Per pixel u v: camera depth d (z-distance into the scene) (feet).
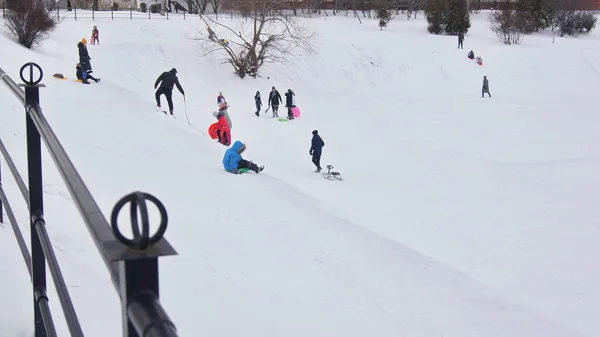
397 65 134.31
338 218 35.70
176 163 41.91
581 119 90.17
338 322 21.03
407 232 39.68
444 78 133.49
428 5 164.86
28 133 9.01
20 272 12.30
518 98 118.52
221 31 129.08
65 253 17.21
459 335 22.31
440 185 53.36
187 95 103.24
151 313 3.55
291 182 51.42
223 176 41.32
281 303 21.52
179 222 28.40
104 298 14.66
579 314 27.86
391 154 67.41
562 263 35.09
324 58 130.41
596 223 42.75
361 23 168.76
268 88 114.32
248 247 27.50
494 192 51.16
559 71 137.69
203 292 20.39
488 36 161.79
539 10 170.91
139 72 107.34
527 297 29.63
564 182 54.60
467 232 40.29
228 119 62.34
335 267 26.96
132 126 50.72
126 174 34.86
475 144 72.84
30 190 9.03
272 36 115.96
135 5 198.39
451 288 26.84
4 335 9.80
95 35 110.73
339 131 81.20
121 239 3.74
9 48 78.79
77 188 5.01
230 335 17.88
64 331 11.97
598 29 177.06
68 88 65.82
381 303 23.86
